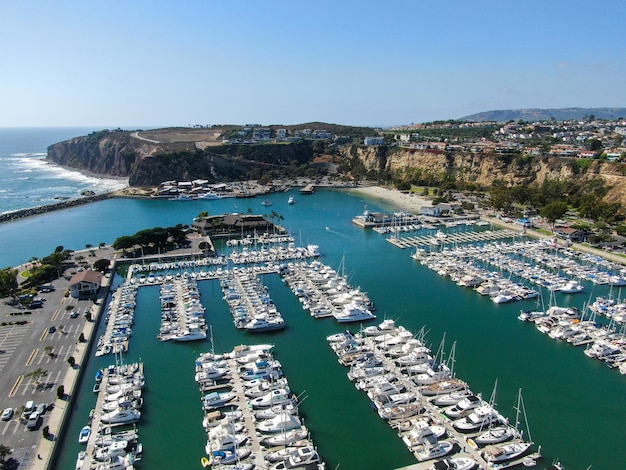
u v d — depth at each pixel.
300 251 175.88
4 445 66.75
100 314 116.56
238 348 96.81
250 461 66.44
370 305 124.75
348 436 73.19
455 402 81.19
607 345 99.62
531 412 80.12
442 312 122.12
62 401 78.06
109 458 65.88
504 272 153.12
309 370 92.69
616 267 156.62
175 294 129.25
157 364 94.56
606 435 74.50
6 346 96.62
